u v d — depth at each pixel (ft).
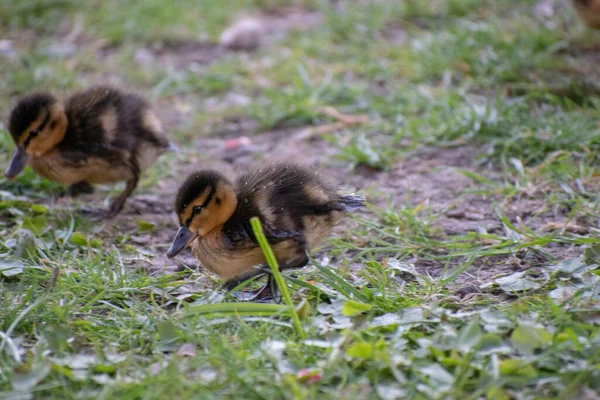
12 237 29.89
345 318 23.04
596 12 45.52
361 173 36.47
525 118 37.83
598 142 35.65
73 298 25.13
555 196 32.01
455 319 22.72
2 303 24.88
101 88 34.01
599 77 42.78
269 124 42.09
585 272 25.16
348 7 56.03
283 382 19.95
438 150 37.83
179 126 42.50
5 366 21.25
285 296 22.79
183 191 25.48
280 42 52.06
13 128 32.24
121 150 32.81
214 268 26.00
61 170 32.99
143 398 19.66
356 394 19.63
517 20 51.08
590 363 20.10
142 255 29.53
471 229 30.73
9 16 56.70
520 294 25.03
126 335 23.04
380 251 29.14
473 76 44.80
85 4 58.03
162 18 54.80
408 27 52.65
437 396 19.26
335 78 46.57
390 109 41.75
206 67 49.49
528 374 19.94
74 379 20.65
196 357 21.22
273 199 25.55
